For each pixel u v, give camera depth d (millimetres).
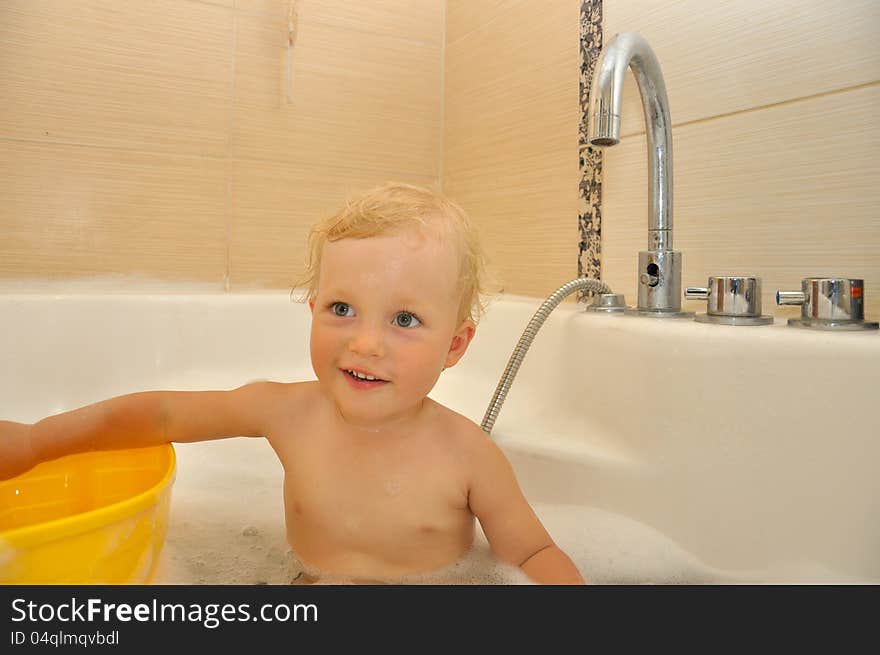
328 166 1512
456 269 629
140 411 684
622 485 804
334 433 666
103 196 1308
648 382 812
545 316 899
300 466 666
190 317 1217
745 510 703
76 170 1285
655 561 731
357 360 580
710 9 996
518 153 1395
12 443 669
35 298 1104
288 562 672
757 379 705
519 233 1396
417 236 601
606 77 856
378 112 1567
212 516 802
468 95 1558
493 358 1176
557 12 1293
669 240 950
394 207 621
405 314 589
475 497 665
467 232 662
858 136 819
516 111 1402
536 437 913
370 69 1554
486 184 1496
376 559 644
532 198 1357
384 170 1579
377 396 588
